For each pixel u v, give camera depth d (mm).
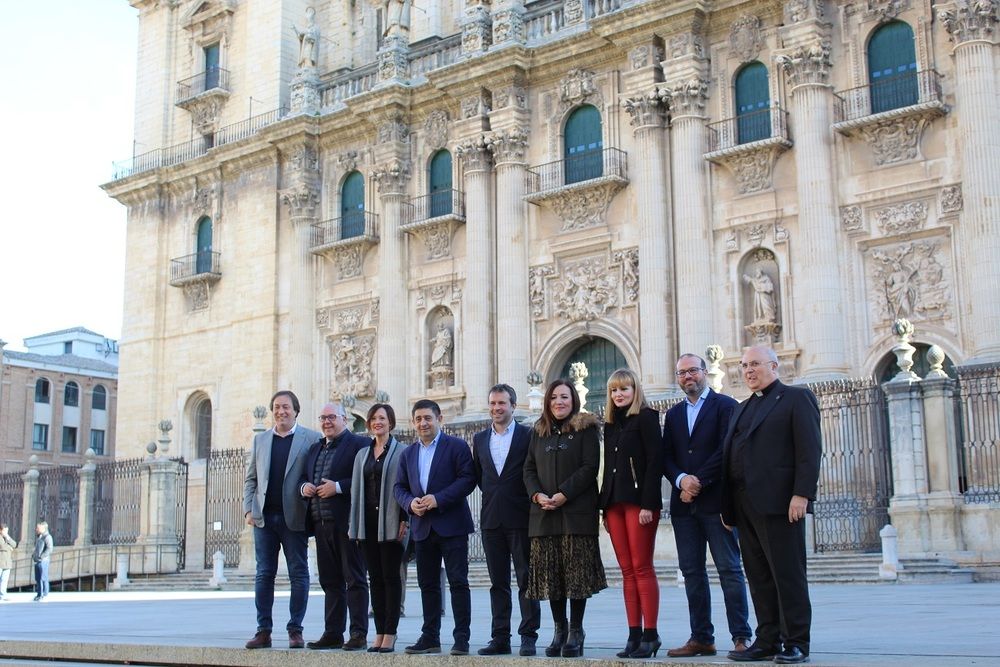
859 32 33531
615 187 37531
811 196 33219
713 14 36188
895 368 32406
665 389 35188
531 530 10172
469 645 11242
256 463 12109
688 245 35375
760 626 9141
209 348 48406
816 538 28250
